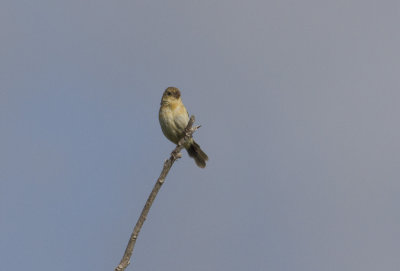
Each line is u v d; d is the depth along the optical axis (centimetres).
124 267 733
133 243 752
